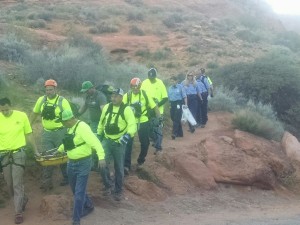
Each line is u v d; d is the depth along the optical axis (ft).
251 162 42.52
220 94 66.13
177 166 39.17
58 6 145.48
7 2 149.89
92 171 34.71
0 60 60.49
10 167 27.09
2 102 26.48
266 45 142.00
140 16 147.54
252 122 51.65
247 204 37.78
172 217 31.37
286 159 46.85
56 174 33.76
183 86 49.21
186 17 160.15
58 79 54.19
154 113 34.91
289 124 69.46
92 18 139.23
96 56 77.82
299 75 75.82
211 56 116.88
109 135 29.53
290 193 42.80
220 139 46.19
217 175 40.34
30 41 88.79
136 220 29.53
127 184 33.58
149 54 112.47
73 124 25.11
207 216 32.65
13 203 30.14
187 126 53.06
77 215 25.57
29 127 27.78
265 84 72.64
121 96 29.01
